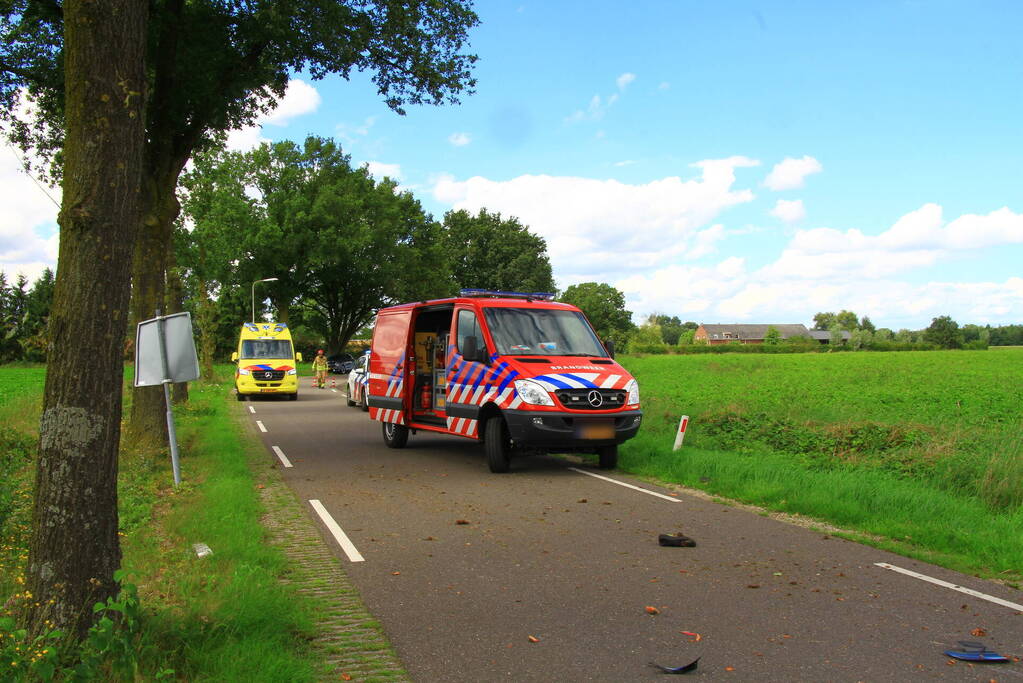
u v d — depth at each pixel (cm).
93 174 411
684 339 15750
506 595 555
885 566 634
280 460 1255
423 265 6475
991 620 504
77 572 404
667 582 588
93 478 411
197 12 1292
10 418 1742
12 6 1216
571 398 1065
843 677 411
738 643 462
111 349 419
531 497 933
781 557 662
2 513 654
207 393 2975
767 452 1212
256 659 407
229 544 650
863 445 1210
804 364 4684
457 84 1562
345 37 1398
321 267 5469
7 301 6234
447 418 1216
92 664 356
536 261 7606
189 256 3900
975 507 832
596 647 455
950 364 4538
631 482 1050
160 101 1255
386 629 485
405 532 749
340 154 5725
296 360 3014
